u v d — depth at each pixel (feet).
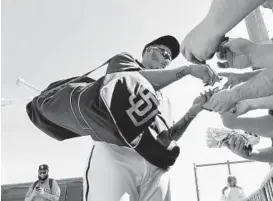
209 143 6.29
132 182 5.34
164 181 5.79
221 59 4.03
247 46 3.76
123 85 4.93
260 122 5.94
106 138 5.12
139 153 5.33
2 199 20.93
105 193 5.22
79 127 5.34
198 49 3.63
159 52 6.81
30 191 14.46
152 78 5.46
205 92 6.05
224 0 3.15
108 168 5.27
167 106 6.70
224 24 3.22
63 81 6.02
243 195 19.17
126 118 4.84
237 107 5.31
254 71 5.60
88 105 4.89
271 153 6.27
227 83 5.70
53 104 5.42
